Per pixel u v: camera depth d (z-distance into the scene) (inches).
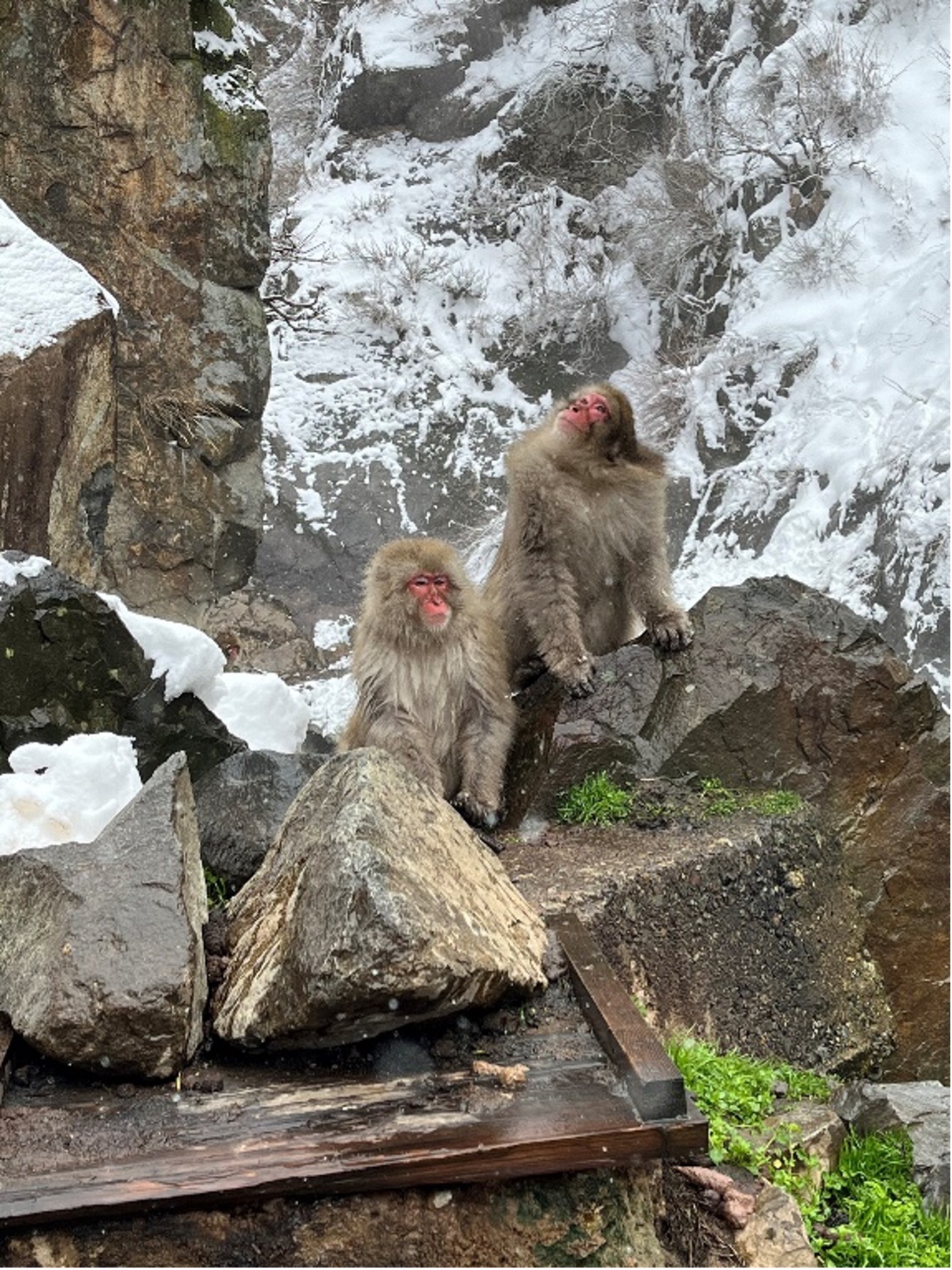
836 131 277.6
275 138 349.1
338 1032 63.0
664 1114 58.9
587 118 325.1
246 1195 54.7
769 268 271.3
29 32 156.9
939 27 281.9
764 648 107.8
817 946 99.7
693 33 313.1
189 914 65.8
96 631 93.3
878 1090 82.5
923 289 245.4
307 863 66.7
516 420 295.0
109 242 164.7
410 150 340.5
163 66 164.7
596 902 85.3
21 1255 54.1
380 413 295.1
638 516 106.4
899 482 219.3
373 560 96.7
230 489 175.6
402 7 349.1
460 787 99.0
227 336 173.5
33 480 108.2
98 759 85.2
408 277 313.9
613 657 107.5
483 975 63.4
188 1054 63.7
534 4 348.2
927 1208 75.9
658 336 295.4
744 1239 66.4
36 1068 63.7
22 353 107.7
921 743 108.2
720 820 99.7
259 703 107.2
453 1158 56.2
